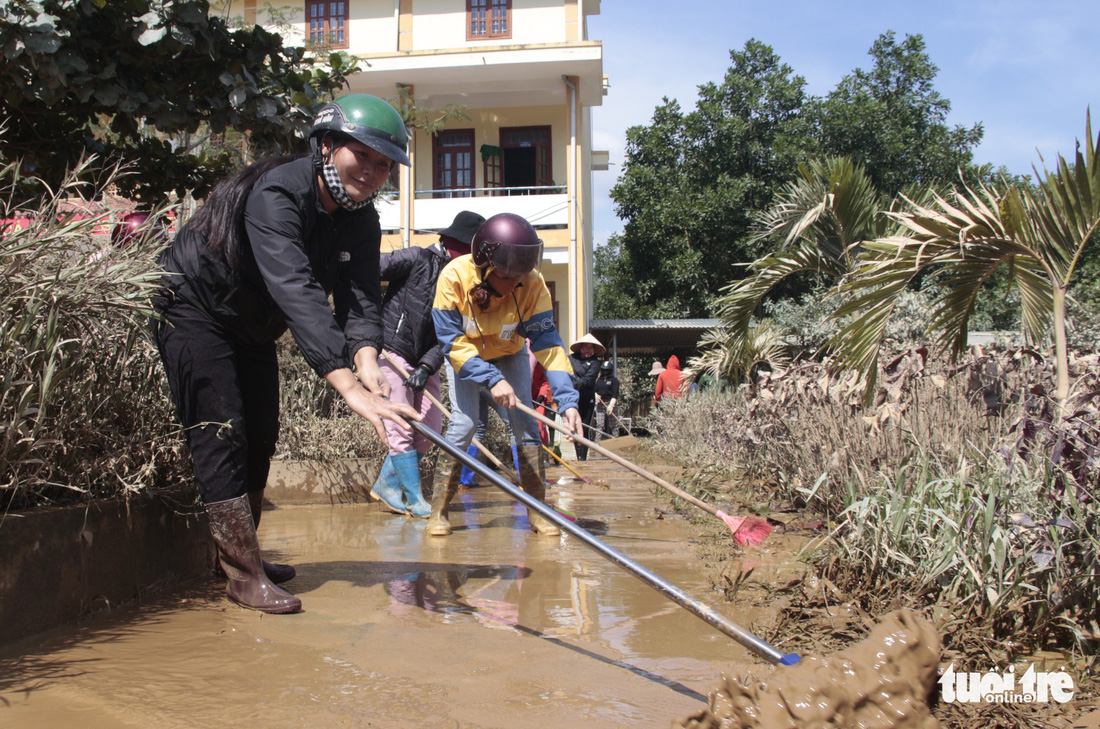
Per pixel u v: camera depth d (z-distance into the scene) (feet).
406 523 17.21
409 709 6.77
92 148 15.53
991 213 13.35
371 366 9.81
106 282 9.10
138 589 10.18
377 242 10.92
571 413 14.74
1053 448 9.22
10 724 6.34
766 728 5.82
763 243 80.94
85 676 7.39
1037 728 6.56
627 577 11.69
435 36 65.41
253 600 9.76
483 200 64.44
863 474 13.62
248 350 10.68
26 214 9.77
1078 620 8.65
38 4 12.82
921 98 89.35
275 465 20.15
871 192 28.84
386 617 9.57
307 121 15.38
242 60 14.88
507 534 15.70
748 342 40.06
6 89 13.33
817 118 87.35
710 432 30.04
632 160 90.53
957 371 16.19
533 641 8.68
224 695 7.01
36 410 8.27
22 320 8.35
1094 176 12.84
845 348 14.99
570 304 63.36
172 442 11.09
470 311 14.85
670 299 86.22
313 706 6.79
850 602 9.55
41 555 8.57
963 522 9.50
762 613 9.65
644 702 7.00
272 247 9.37
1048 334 17.63
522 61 61.11
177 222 12.77
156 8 13.99
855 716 5.90
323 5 66.03
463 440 15.87
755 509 16.31
